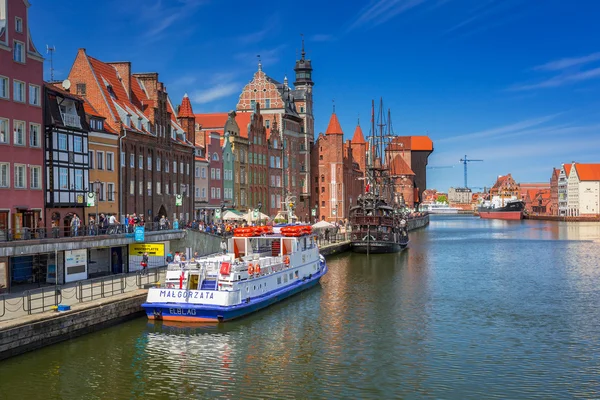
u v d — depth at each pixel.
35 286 47.28
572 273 76.56
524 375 34.50
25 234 46.06
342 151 160.00
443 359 37.41
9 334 33.03
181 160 85.44
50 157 53.88
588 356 38.09
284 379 33.72
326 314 49.69
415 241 139.12
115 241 53.91
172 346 39.09
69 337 37.56
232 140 107.56
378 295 58.91
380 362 36.78
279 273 54.81
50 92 54.66
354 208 105.94
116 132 67.88
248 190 115.12
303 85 160.25
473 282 68.12
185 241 68.12
